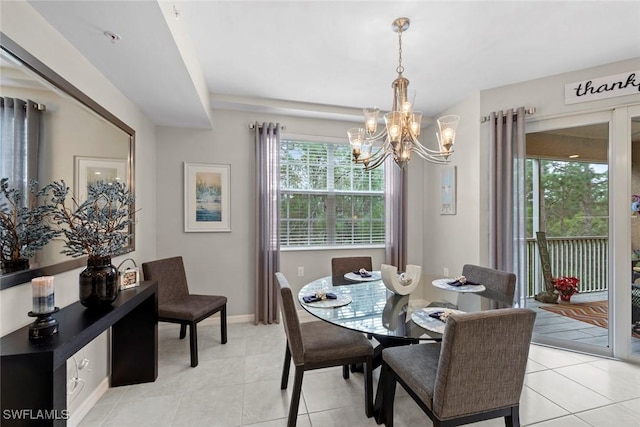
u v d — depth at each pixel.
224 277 3.34
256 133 3.33
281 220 3.60
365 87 2.95
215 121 3.31
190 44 2.07
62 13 1.39
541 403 1.89
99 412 1.82
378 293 2.13
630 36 2.12
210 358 2.51
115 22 1.47
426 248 3.95
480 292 2.12
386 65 2.52
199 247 3.27
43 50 1.41
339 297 2.01
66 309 1.56
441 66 2.54
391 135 1.88
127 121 2.42
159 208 3.16
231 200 3.36
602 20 1.93
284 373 2.06
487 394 1.26
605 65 2.51
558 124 2.73
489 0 1.74
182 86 2.22
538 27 2.01
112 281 1.63
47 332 1.19
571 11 1.85
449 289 2.18
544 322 2.92
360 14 1.86
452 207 3.47
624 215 2.44
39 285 1.18
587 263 2.70
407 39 2.14
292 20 1.91
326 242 3.75
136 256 2.61
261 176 3.35
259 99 3.21
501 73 2.68
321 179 3.74
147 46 1.69
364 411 1.83
